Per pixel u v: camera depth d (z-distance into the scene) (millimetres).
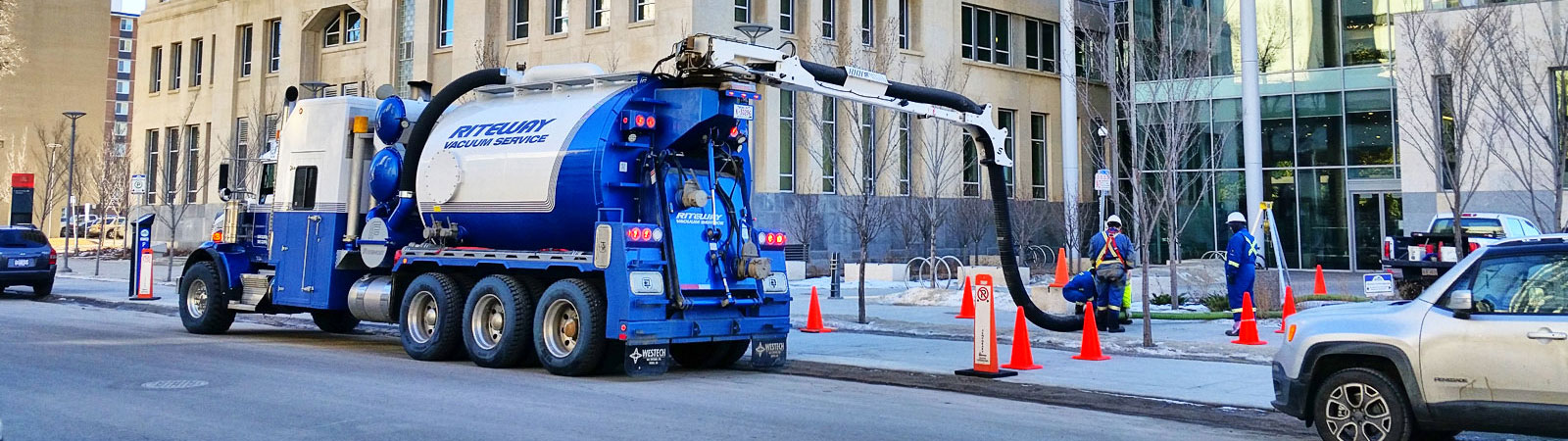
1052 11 46219
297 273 15250
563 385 11305
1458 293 7336
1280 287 19375
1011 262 15281
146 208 55094
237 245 16594
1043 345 15289
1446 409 7383
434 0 42594
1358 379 7797
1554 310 7117
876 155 38188
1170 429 9016
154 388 10734
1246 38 35125
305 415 9227
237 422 8828
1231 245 16188
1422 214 26609
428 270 13922
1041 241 43688
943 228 39656
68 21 88438
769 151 36719
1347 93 35562
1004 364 13078
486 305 12812
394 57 44156
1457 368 7328
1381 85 34875
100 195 56375
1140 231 18562
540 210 12328
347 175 14883
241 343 15438
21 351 13906
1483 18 20812
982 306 12164
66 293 26453
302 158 15391
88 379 11344
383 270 14508
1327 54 36000
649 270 11758
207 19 53281
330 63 47938
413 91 15312
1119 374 12234
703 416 9367
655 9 35812
